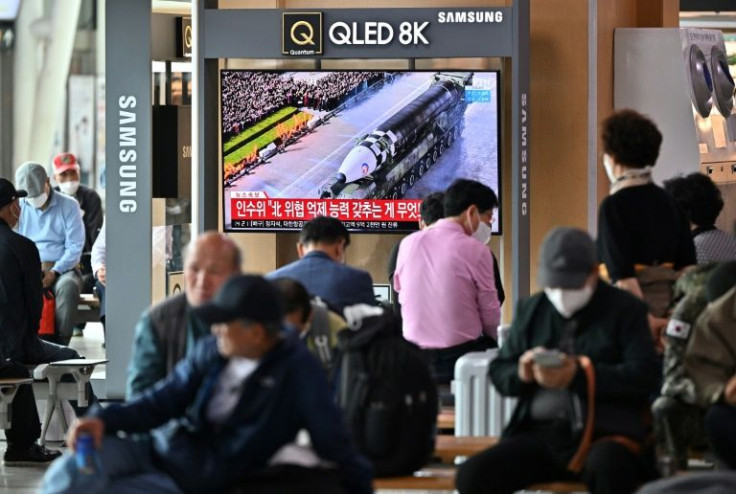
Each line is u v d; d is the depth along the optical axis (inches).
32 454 1197.7
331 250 937.5
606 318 745.6
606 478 716.0
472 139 1274.6
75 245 1587.1
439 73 1273.4
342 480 673.0
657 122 1363.2
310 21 1251.8
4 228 1210.0
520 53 1237.1
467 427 903.1
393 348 766.5
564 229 738.2
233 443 663.8
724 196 1472.7
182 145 1370.6
